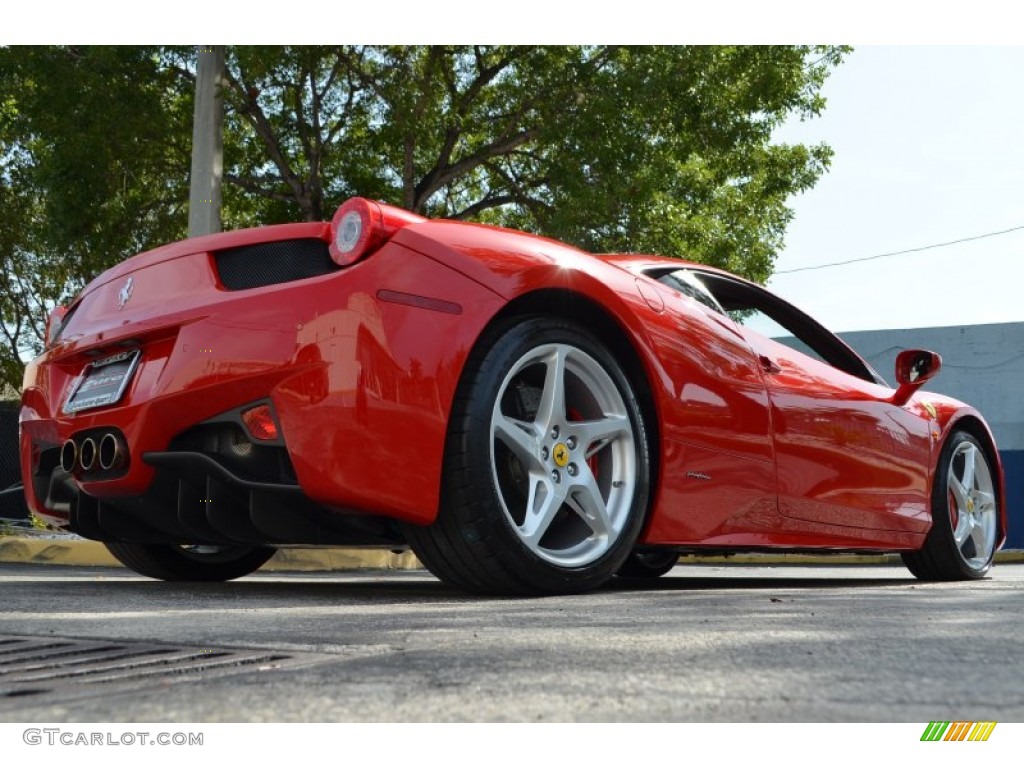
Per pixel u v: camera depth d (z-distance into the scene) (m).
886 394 3.72
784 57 9.95
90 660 1.33
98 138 9.57
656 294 2.83
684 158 10.20
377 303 2.25
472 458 2.31
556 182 10.05
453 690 1.09
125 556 3.34
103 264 10.41
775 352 3.21
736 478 2.89
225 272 2.47
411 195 10.41
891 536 3.61
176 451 2.39
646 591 2.78
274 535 2.42
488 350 2.37
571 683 1.13
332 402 2.20
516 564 2.37
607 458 2.63
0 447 10.58
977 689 1.09
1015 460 16.56
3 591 2.74
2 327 13.84
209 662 1.29
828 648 1.42
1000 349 21.22
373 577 4.66
